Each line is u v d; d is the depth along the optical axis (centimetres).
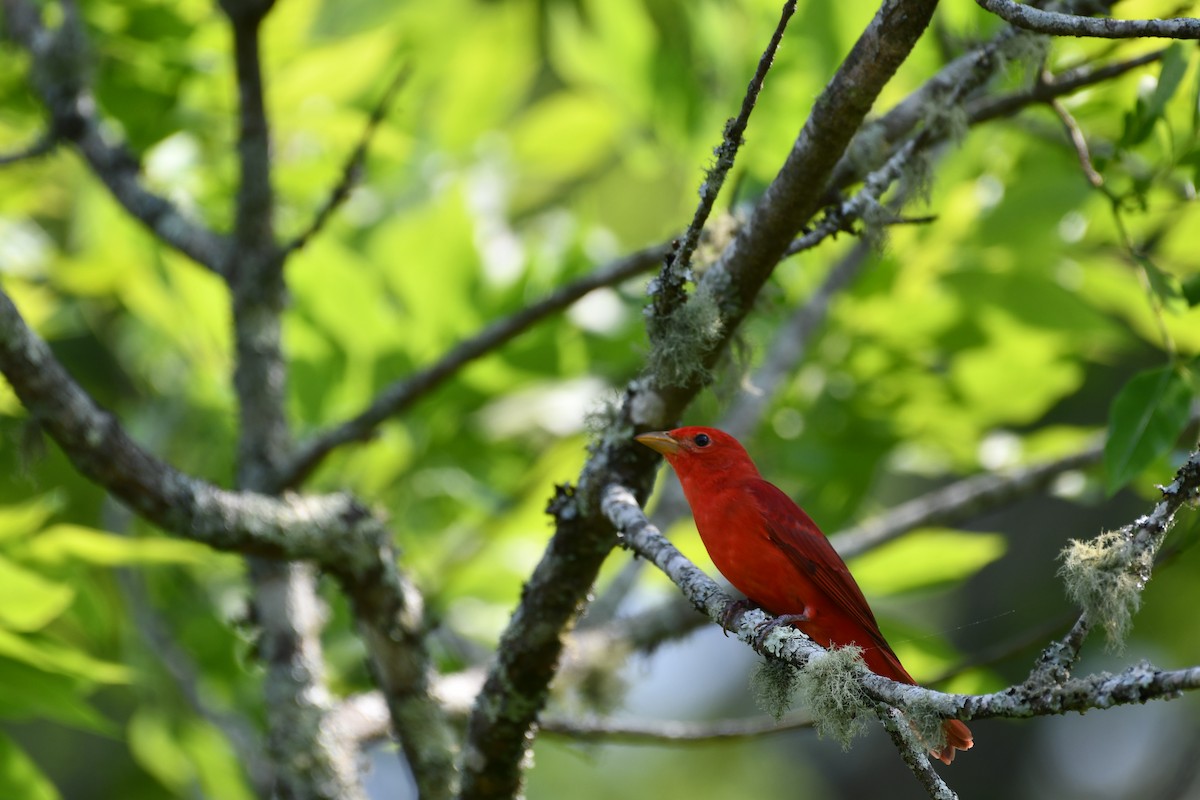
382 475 1262
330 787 889
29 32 1101
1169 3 825
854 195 719
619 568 1256
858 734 529
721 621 626
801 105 1123
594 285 929
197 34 1147
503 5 1481
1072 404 1759
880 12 607
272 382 977
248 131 965
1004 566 1822
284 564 936
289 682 907
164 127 1175
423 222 1295
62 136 1070
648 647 1068
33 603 807
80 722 858
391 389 948
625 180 1916
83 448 719
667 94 1337
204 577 1298
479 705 780
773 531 820
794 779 1995
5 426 1175
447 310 1284
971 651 1794
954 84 767
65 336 1427
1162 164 777
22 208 1274
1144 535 491
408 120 1305
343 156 1250
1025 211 1215
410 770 860
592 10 1438
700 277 739
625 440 730
